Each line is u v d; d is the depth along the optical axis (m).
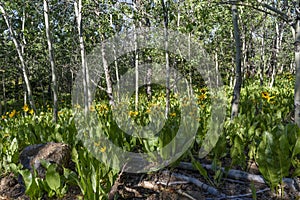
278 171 2.29
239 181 2.69
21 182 2.90
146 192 2.64
